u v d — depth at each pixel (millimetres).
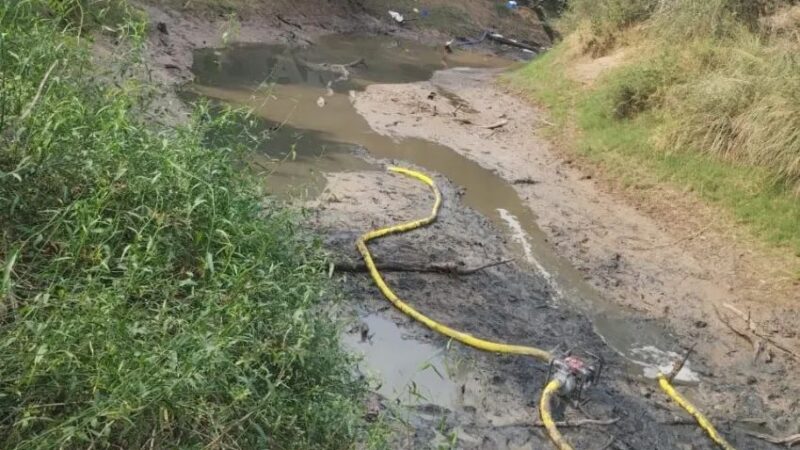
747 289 7801
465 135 12062
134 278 4094
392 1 23094
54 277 3959
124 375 3488
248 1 18438
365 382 4934
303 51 17469
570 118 12766
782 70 10070
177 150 5121
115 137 4832
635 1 14906
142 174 4824
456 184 9906
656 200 9648
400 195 9203
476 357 6191
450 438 4598
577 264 8102
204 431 3719
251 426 3820
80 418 3361
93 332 3641
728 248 8477
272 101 12531
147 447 3531
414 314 6559
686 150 10188
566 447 5223
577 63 15055
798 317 7359
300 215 6727
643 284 7832
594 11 16438
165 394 3463
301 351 4098
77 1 7070
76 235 4266
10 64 5402
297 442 3936
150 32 14102
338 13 21016
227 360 3754
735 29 12047
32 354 3404
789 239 8328
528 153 11500
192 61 14094
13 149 4473
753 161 9336
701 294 7715
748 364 6719
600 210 9539
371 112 12664
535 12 26359
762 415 6059
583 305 7344
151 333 3891
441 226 8516
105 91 5824
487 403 5621
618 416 5738
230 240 4805
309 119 11836
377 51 19234
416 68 17781
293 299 4746
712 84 10352
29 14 6203
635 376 6340
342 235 7695
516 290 7410
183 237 4750
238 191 5363
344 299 6230
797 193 8773
